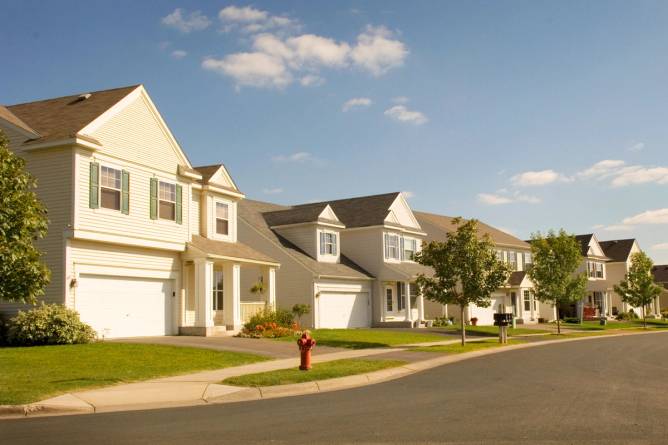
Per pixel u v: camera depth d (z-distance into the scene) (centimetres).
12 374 1545
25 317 2095
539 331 4516
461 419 1048
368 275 4225
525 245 6259
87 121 2302
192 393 1370
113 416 1141
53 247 2220
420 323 4322
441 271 2922
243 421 1064
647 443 858
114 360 1819
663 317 7800
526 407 1167
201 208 3044
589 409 1142
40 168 2261
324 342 2711
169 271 2698
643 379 1628
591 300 7044
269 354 2144
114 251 2423
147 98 2581
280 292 3716
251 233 3834
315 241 3934
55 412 1198
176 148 2748
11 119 2338
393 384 1577
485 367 1984
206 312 2691
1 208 1286
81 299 2278
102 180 2348
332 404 1246
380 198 4528
